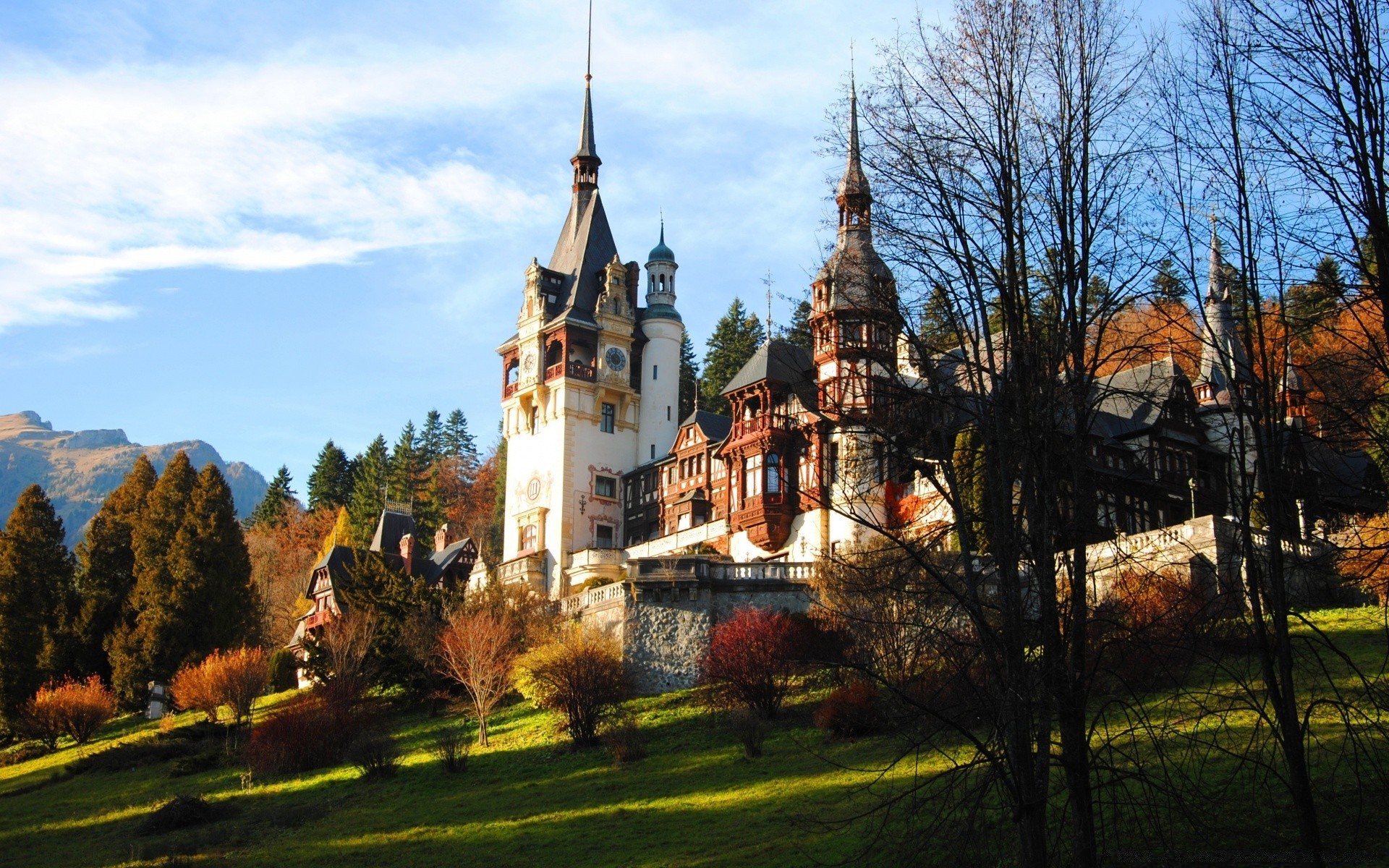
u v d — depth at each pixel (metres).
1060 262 22.23
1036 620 21.59
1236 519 23.34
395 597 65.12
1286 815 25.81
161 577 80.94
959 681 24.52
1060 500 22.02
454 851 36.59
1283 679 22.02
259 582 109.81
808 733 43.38
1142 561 25.94
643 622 53.47
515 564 80.38
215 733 63.38
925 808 28.89
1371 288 20.83
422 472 127.81
